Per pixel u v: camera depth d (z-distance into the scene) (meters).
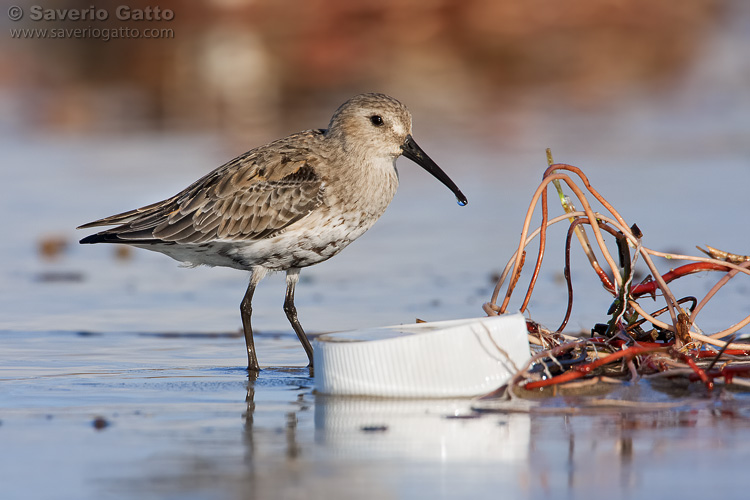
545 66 35.03
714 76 33.16
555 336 9.48
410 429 7.36
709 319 11.30
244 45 35.06
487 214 18.39
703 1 41.22
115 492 6.05
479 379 8.27
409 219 18.39
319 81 32.62
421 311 12.32
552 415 7.69
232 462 6.62
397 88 31.62
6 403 8.34
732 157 22.31
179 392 8.77
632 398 8.09
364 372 8.37
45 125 27.41
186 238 11.29
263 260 11.23
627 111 28.33
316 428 7.45
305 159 11.18
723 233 15.74
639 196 18.75
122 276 15.11
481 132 25.61
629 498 5.89
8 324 11.97
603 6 38.47
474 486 6.14
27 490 6.09
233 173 11.32
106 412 8.02
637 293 9.77
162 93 31.72
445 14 36.47
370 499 5.93
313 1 35.44
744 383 8.22
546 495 5.97
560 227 16.98
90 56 35.75
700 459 6.56
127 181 20.83
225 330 11.84
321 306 12.87
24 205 19.23
